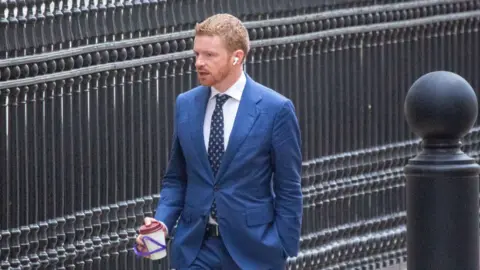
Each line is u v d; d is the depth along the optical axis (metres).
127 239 21.00
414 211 17.70
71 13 19.94
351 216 25.23
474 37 27.88
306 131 24.14
